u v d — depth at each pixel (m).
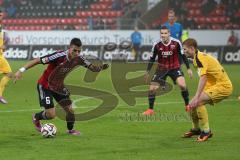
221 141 26.45
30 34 102.56
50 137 27.30
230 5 105.75
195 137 27.56
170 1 106.06
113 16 112.12
